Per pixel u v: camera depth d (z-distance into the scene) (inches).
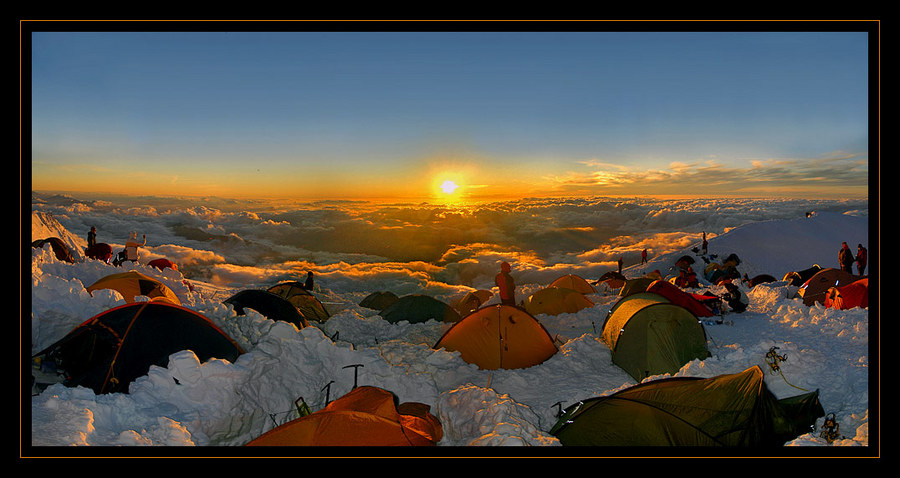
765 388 257.9
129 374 291.0
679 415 245.0
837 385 297.6
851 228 1872.5
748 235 1833.2
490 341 426.9
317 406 331.9
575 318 625.3
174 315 328.5
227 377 291.0
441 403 321.1
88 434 215.3
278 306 558.3
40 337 313.9
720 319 568.1
